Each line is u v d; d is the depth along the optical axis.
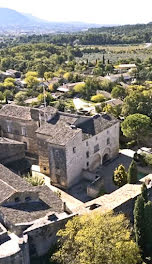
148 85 157.12
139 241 43.25
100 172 75.12
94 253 36.78
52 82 179.88
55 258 39.78
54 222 42.91
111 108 103.06
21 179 54.72
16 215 44.56
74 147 67.25
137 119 83.31
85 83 165.25
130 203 51.16
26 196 48.75
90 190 63.78
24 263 38.72
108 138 79.00
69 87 168.12
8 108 86.00
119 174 64.88
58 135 68.19
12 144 70.00
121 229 39.84
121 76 182.88
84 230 38.50
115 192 54.50
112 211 44.25
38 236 41.84
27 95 157.12
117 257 36.50
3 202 46.44
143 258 43.00
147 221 43.00
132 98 96.88
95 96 147.25
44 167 73.56
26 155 81.88
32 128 79.81
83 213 45.78
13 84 174.38
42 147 72.12
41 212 46.72
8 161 70.00
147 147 88.62
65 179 67.06
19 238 39.41
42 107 86.69
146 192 47.47
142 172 75.19
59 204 50.06
